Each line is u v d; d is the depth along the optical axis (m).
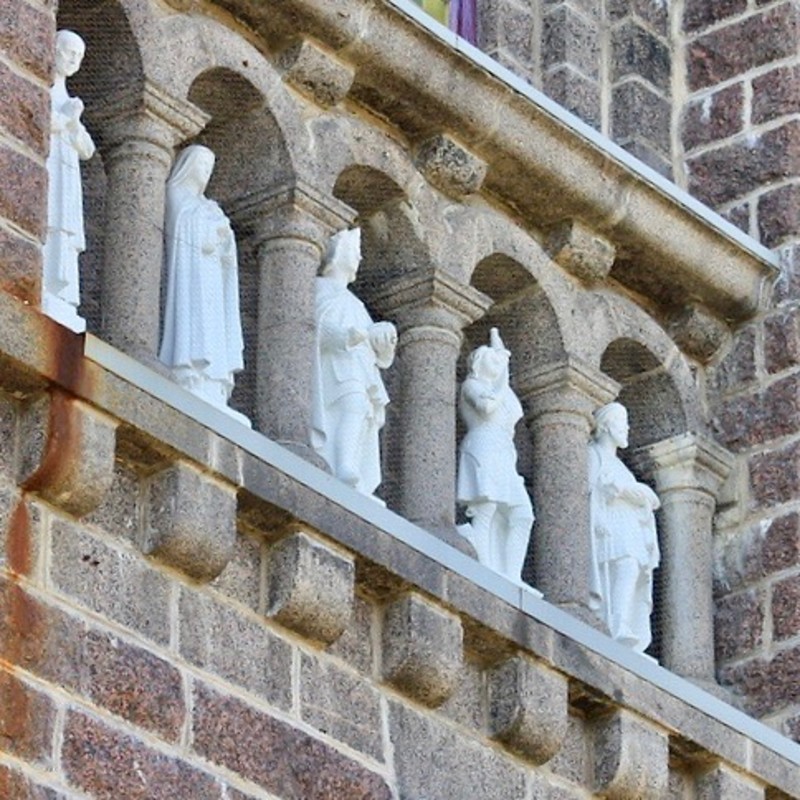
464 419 26.50
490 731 24.64
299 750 23.16
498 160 26.86
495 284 27.09
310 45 25.59
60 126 23.44
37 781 21.31
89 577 22.19
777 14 29.81
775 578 28.20
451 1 28.80
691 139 29.78
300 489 23.45
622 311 27.97
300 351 24.70
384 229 26.19
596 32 29.61
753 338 28.94
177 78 24.42
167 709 22.33
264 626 23.27
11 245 22.22
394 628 24.05
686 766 26.12
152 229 23.95
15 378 21.91
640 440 28.45
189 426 22.77
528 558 26.78
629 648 25.97
